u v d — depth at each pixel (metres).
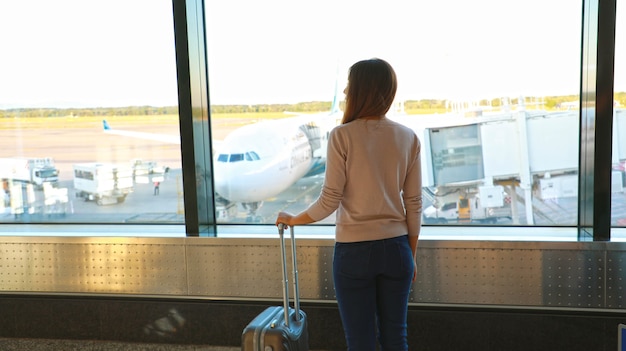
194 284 3.19
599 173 2.87
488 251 2.91
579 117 3.02
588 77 2.92
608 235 2.90
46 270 3.31
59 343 3.31
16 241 3.31
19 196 3.66
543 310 2.90
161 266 3.21
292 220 2.36
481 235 3.03
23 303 3.35
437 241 2.95
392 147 2.20
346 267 2.20
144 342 3.28
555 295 2.88
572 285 2.86
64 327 3.34
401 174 2.23
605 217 2.90
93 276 3.28
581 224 3.08
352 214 2.20
